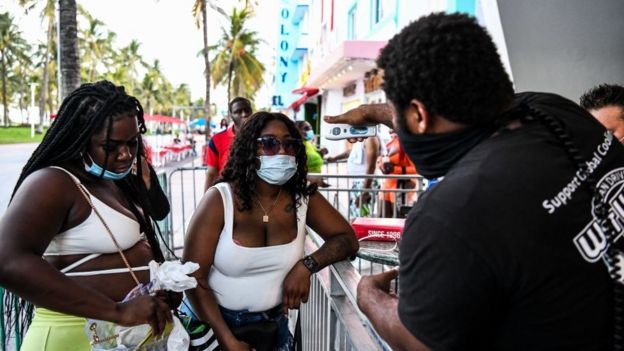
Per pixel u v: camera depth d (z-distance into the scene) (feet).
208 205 7.15
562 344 3.18
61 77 26.96
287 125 7.31
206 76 88.63
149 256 6.29
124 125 5.59
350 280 6.02
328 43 53.88
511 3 14.69
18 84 255.29
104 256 5.68
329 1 53.52
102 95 5.53
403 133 3.79
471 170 3.34
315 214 7.93
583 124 3.68
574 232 3.16
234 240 7.09
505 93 3.44
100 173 5.64
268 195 7.36
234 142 7.38
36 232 4.89
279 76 86.84
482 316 3.20
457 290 3.14
